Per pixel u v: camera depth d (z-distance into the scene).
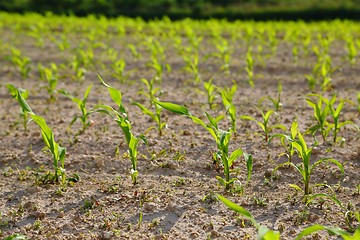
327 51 14.39
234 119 7.43
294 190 5.86
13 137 7.70
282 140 6.60
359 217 4.52
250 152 6.96
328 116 8.56
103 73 12.58
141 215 5.18
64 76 11.40
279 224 5.09
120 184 6.08
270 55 14.97
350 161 6.59
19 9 32.75
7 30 21.70
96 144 7.34
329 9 30.48
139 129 8.03
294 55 13.59
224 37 19.78
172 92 10.67
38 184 6.08
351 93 10.46
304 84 11.37
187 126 8.17
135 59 14.37
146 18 31.06
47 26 23.59
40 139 7.61
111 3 34.09
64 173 6.04
